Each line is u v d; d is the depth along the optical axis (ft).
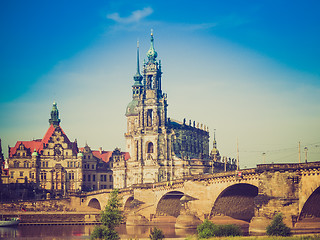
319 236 451.53
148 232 619.26
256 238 458.91
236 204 590.14
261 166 510.17
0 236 597.11
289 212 492.95
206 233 495.41
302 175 490.49
